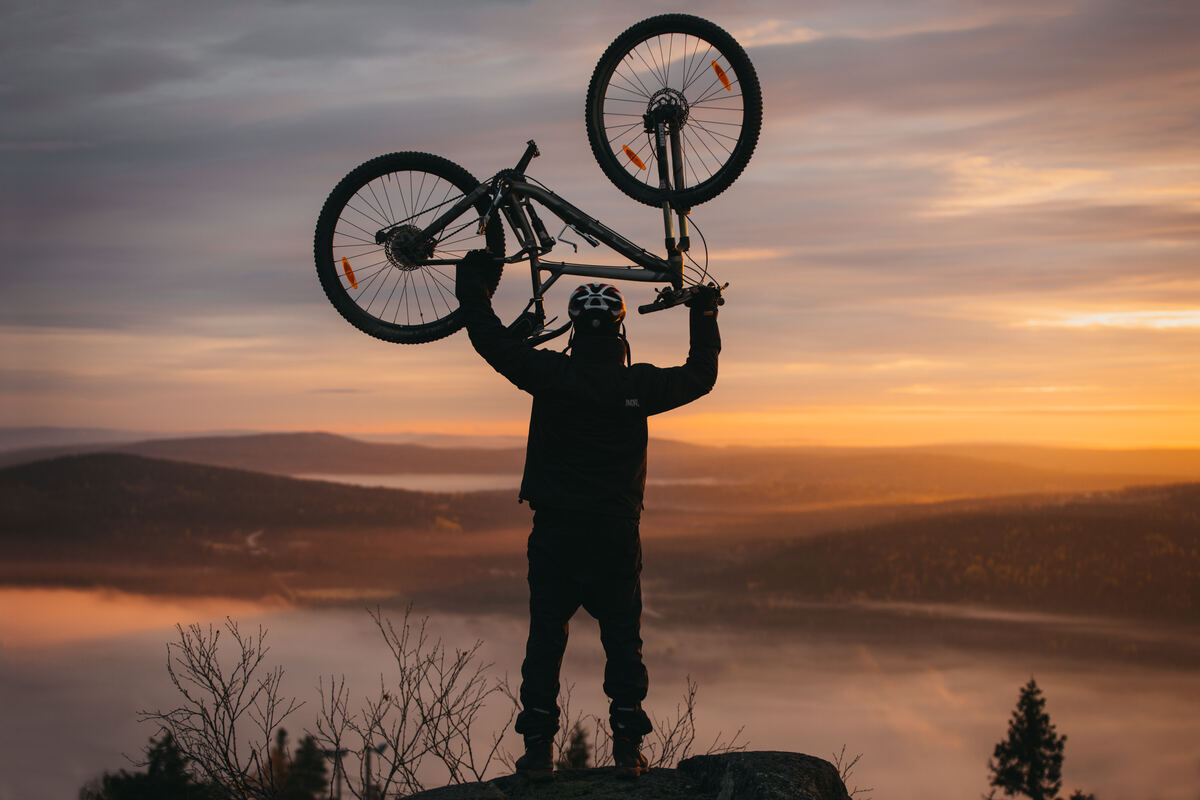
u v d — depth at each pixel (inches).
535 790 147.6
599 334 156.3
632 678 153.7
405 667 185.3
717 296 169.5
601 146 184.5
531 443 156.5
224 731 178.4
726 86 179.0
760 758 138.9
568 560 151.9
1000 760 2064.5
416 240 183.5
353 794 171.0
